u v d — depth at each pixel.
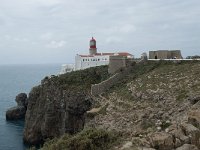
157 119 58.62
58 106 95.31
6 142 98.19
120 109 71.62
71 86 95.38
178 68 81.62
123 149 28.62
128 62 98.38
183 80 71.19
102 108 77.56
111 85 91.19
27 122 105.50
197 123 31.28
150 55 106.06
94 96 87.44
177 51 106.31
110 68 99.69
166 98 65.88
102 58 128.12
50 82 103.31
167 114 59.31
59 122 94.88
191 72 74.69
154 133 29.83
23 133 107.06
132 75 92.38
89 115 76.88
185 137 28.00
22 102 138.00
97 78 101.56
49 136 96.44
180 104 60.50
